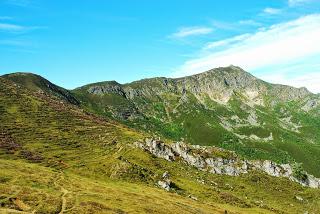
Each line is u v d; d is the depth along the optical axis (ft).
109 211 417.69
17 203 380.58
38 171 558.15
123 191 561.43
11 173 501.56
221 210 609.42
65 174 596.29
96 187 540.93
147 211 462.60
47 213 367.86
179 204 566.77
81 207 407.85
